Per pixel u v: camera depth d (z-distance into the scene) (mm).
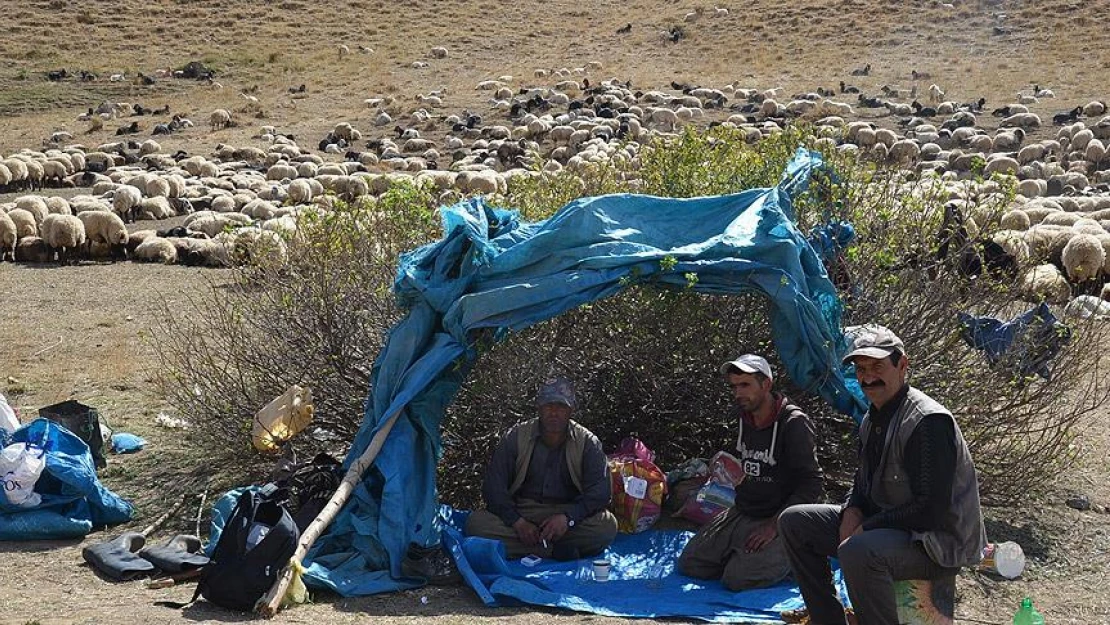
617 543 6500
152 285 15297
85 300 14188
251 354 7770
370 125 38219
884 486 4547
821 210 7406
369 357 7547
